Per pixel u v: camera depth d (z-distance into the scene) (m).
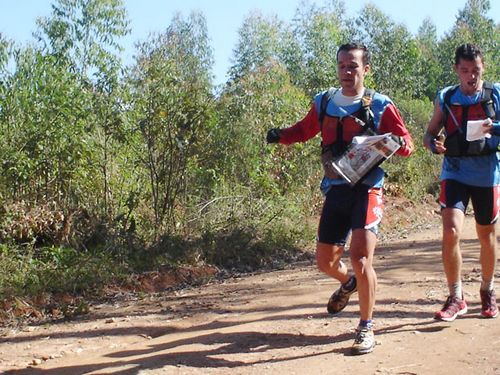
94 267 9.57
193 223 11.59
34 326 7.94
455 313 6.78
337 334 6.61
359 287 6.05
